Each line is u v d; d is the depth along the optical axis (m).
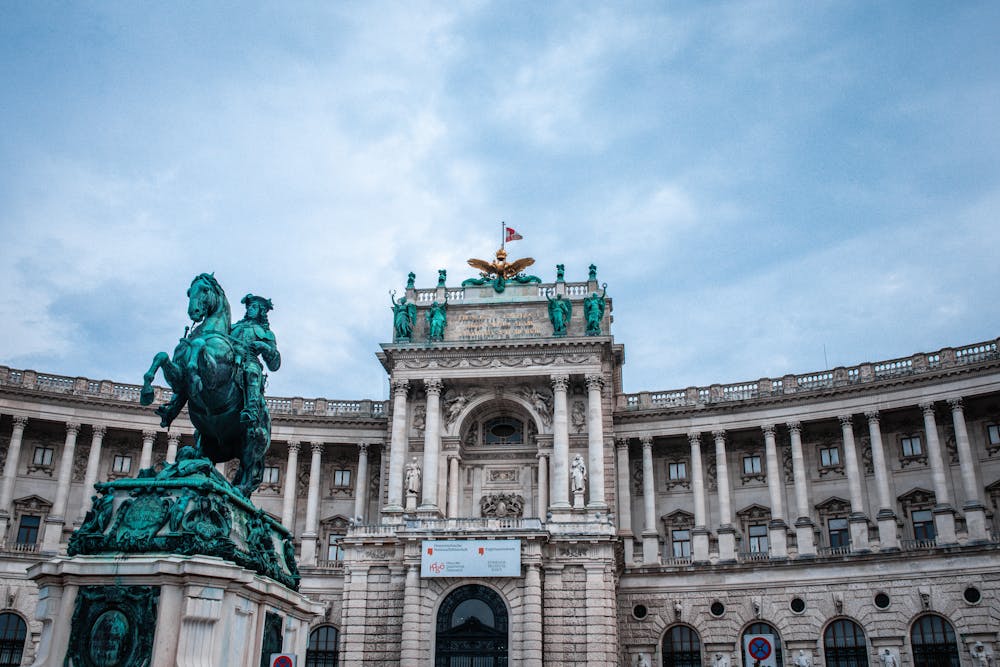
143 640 20.44
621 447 82.75
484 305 82.88
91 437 81.69
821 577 71.31
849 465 75.75
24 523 78.25
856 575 70.19
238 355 25.94
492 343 79.19
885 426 77.62
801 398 78.75
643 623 75.00
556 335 80.00
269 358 27.52
